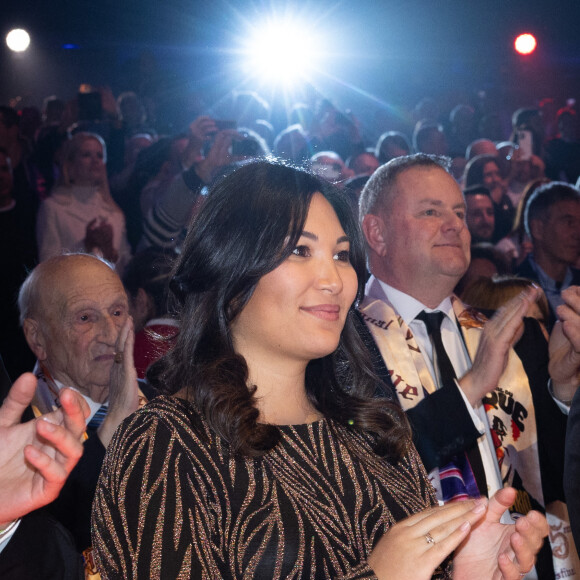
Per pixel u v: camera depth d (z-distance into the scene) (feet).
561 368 9.69
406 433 6.37
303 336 5.82
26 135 24.93
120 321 8.84
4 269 16.17
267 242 5.73
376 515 5.80
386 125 36.86
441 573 5.98
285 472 5.65
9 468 4.63
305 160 6.68
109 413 7.78
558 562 9.52
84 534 7.09
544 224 16.02
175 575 4.86
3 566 5.59
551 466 9.70
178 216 16.01
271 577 5.22
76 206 17.72
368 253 10.27
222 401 5.57
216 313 5.93
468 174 20.57
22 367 14.12
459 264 9.64
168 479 5.17
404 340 9.50
